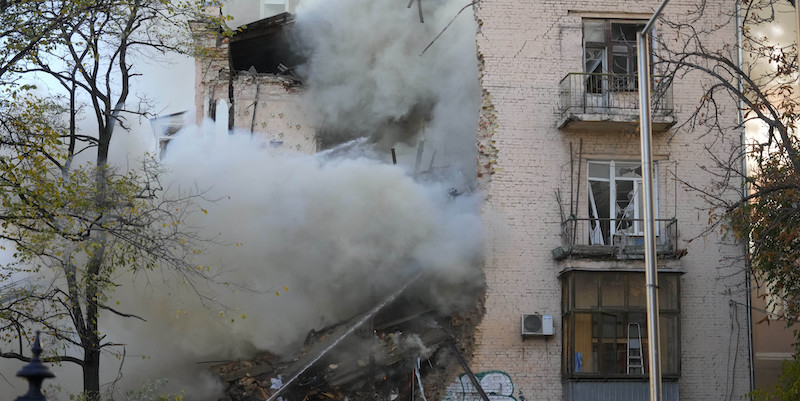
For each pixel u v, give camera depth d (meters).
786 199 19.06
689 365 22.30
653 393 14.77
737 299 22.67
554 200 22.94
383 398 22.08
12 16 17.50
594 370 21.62
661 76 18.88
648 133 15.74
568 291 22.06
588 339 21.77
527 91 23.33
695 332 22.44
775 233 19.28
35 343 7.18
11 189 17.27
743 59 23.72
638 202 23.25
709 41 23.78
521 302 22.45
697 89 23.59
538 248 22.72
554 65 23.47
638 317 21.89
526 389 22.06
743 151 23.19
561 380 22.14
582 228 22.86
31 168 17.28
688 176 23.23
